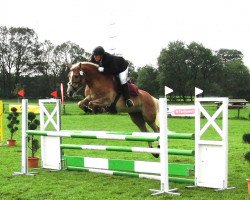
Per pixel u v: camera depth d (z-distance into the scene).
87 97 7.47
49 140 8.21
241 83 64.38
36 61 75.62
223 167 6.05
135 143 12.85
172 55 58.91
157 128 8.27
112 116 26.77
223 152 6.04
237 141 13.22
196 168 6.34
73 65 7.27
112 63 7.20
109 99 7.29
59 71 74.56
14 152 10.83
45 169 8.23
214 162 6.16
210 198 5.52
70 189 6.21
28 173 7.59
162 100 6.19
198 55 59.84
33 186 6.43
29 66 75.19
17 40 74.44
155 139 6.26
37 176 7.39
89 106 7.32
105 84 7.24
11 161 9.22
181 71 58.81
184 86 59.22
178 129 17.84
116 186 6.45
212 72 61.28
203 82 58.97
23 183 6.70
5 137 15.13
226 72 63.66
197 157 6.32
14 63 74.69
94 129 17.83
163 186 6.03
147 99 8.02
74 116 26.83
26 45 75.00
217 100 6.11
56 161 8.09
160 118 6.20
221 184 6.07
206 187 6.37
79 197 5.63
